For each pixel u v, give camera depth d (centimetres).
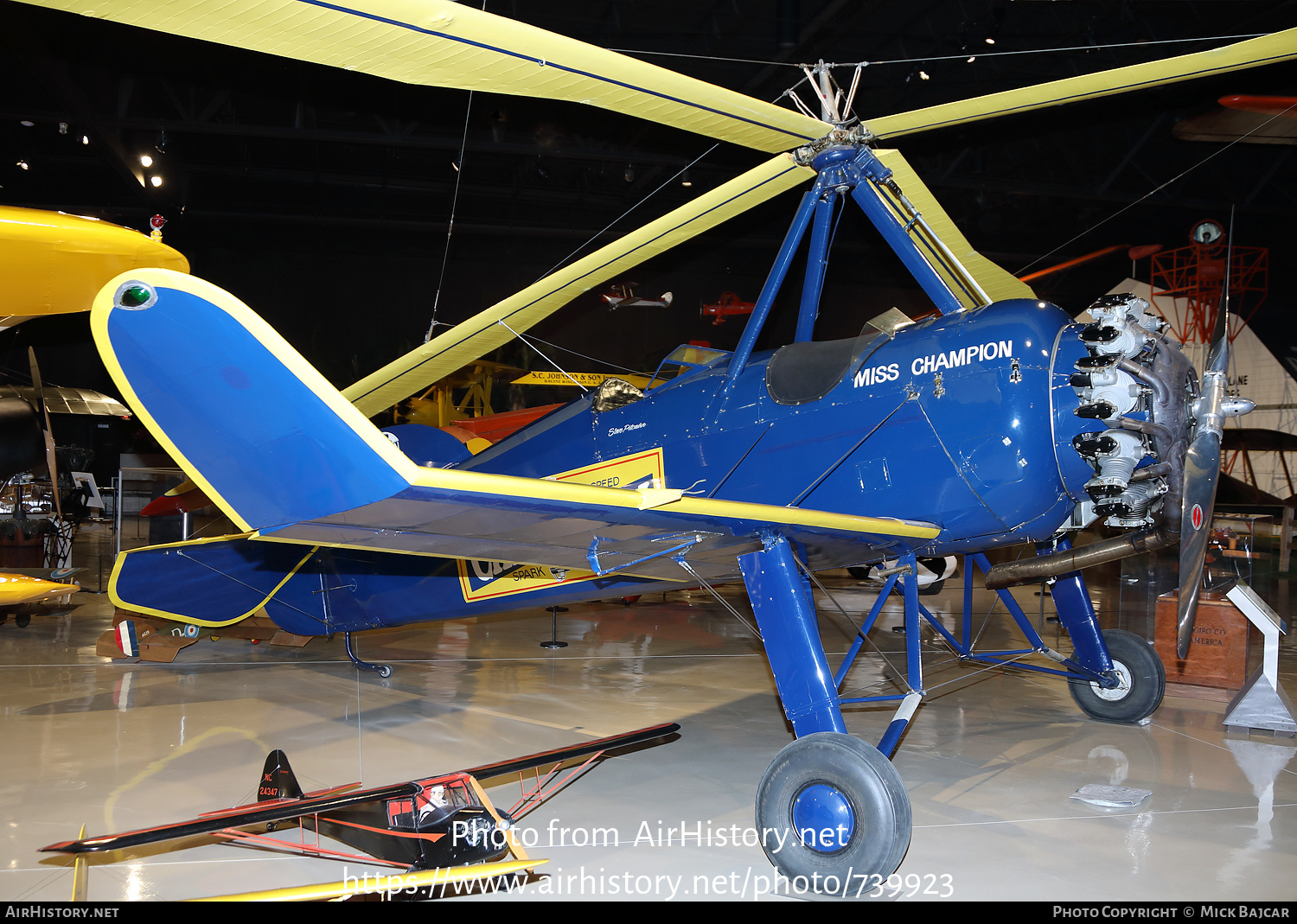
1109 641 477
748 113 397
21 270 462
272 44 331
